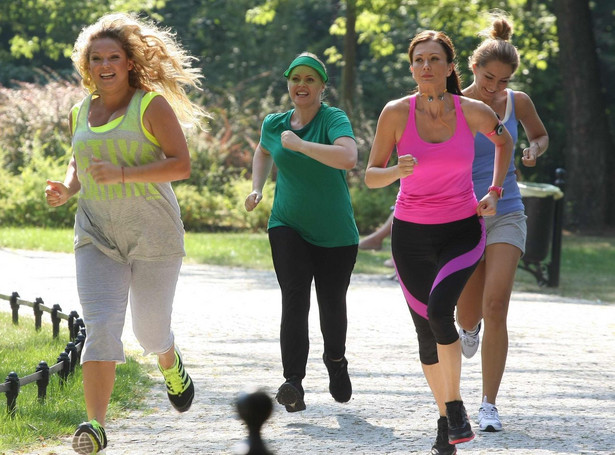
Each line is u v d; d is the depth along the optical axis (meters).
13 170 56.91
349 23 71.25
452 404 11.14
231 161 62.53
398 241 11.90
